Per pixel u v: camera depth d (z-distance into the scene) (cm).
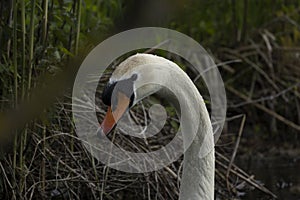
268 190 1162
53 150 971
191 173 673
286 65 1602
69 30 1042
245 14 1597
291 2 1719
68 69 928
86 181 942
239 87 1563
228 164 1205
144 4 1202
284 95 1532
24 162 916
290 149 1430
